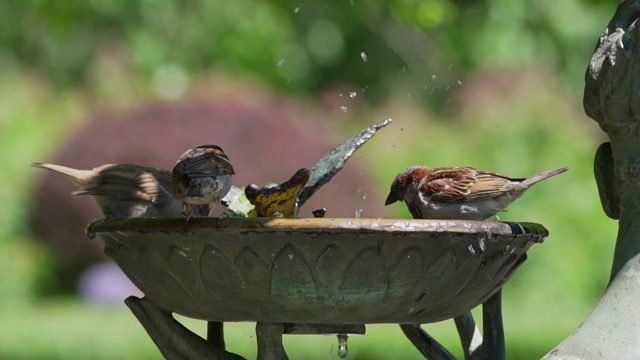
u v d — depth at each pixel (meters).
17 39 24.39
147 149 18.81
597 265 16.98
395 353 11.93
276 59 25.66
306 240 4.30
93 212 19.28
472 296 4.73
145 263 4.67
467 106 20.64
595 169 5.05
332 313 4.52
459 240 4.43
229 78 24.27
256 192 4.74
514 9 23.56
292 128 18.83
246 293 4.48
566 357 4.31
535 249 16.84
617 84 4.62
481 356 5.20
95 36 24.58
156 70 24.28
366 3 15.20
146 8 24.72
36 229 19.41
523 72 20.75
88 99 23.75
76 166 18.95
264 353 4.77
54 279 19.34
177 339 4.98
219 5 25.38
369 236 4.30
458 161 19.08
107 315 16.69
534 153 18.73
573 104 20.33
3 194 19.45
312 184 5.06
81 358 11.82
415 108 22.94
